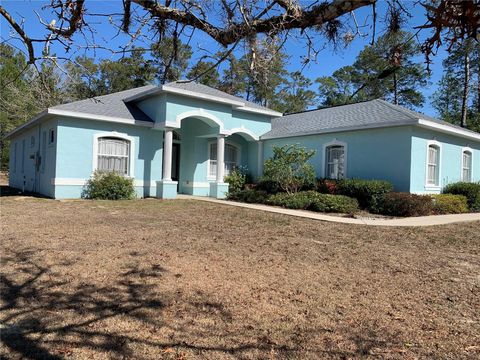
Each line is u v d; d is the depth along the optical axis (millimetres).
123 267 5492
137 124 15961
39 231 7852
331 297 4594
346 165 16109
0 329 3549
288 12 2383
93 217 9984
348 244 7547
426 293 4824
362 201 14047
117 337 3469
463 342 3506
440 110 30859
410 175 13922
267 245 7227
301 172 15484
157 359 3119
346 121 16562
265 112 19406
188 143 18891
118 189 15164
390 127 14555
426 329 3777
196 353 3234
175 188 16172
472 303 4508
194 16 2637
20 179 21438
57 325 3664
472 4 1626
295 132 18000
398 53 2314
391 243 7762
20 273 5121
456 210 14289
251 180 20297
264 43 2680
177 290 4668
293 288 4863
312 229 9141
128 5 2664
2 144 33844
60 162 14625
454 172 16750
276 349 3330
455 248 7441
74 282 4844
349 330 3721
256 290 4750
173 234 7980
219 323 3814
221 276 5242
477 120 27031
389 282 5219
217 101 16672
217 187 17188
